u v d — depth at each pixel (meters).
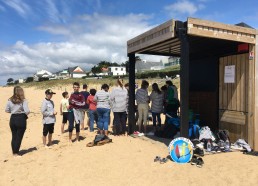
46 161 6.61
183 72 6.39
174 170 5.55
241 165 5.73
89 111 10.10
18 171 6.00
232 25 6.66
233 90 7.62
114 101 9.10
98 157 6.66
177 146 6.08
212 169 5.52
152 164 5.96
